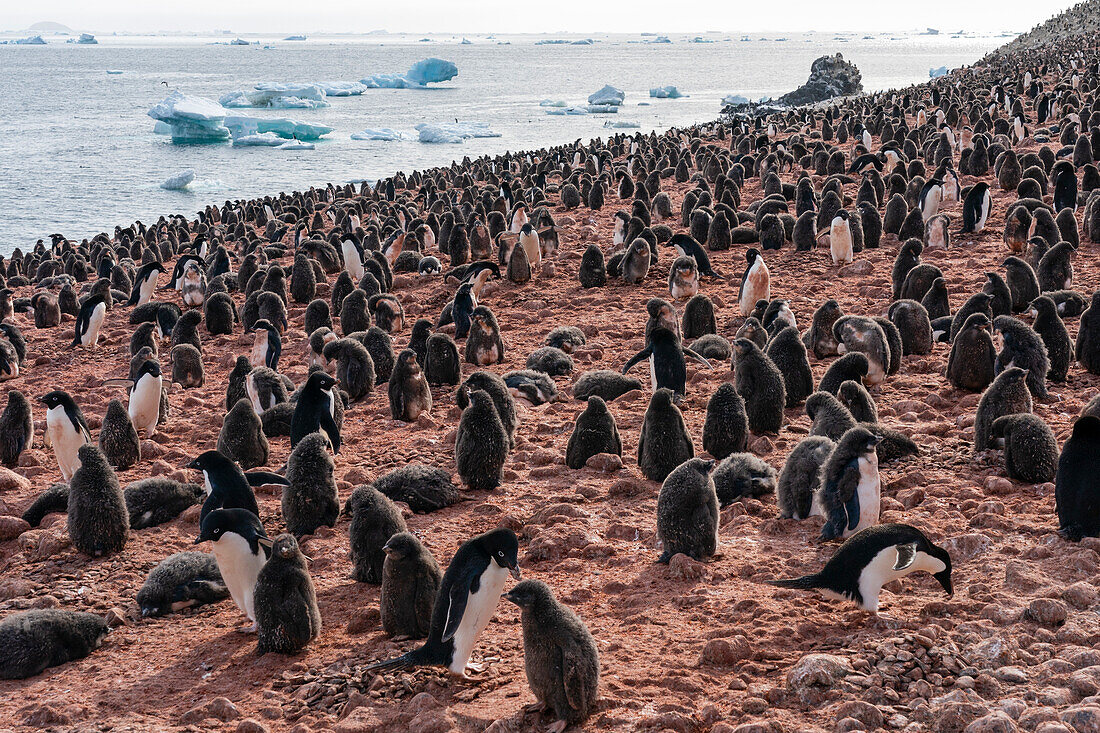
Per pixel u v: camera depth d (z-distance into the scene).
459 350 19.50
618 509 10.98
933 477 10.92
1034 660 7.07
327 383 13.46
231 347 21.92
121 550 10.98
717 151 48.50
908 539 7.88
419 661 7.50
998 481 10.45
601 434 12.44
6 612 9.51
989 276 16.59
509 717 6.91
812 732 6.26
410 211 39.06
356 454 13.73
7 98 170.12
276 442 14.69
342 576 9.95
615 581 9.16
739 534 10.13
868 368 14.00
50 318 25.80
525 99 169.38
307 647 8.44
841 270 22.31
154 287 27.09
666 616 8.39
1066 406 12.91
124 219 60.00
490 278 24.77
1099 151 32.38
